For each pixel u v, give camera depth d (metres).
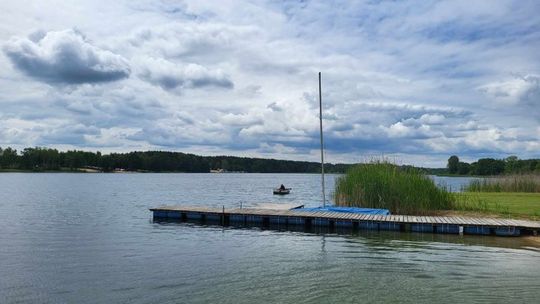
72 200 45.53
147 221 27.11
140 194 57.72
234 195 58.22
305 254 16.92
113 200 46.12
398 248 18.02
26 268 14.77
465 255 16.53
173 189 74.00
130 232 22.64
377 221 23.06
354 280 13.12
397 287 12.38
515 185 40.75
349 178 28.55
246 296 11.70
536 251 17.25
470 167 93.25
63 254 17.05
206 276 13.67
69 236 21.38
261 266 14.95
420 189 26.72
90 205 39.59
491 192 40.19
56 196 51.41
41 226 24.97
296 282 12.98
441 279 13.14
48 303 11.24
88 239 20.50
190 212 27.36
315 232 22.48
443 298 11.38
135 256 16.66
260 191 69.69
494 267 14.56
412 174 27.83
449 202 27.67
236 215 26.19
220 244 19.12
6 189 65.62
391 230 22.75
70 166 176.88
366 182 27.50
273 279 13.30
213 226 24.81
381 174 27.59
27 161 167.88
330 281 13.05
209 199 49.47
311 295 11.74
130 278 13.48
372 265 15.01
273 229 23.64
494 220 22.47
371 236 21.11
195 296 11.71
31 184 83.50
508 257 16.14
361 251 17.42
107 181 104.81
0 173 163.75
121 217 29.47
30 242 19.70
